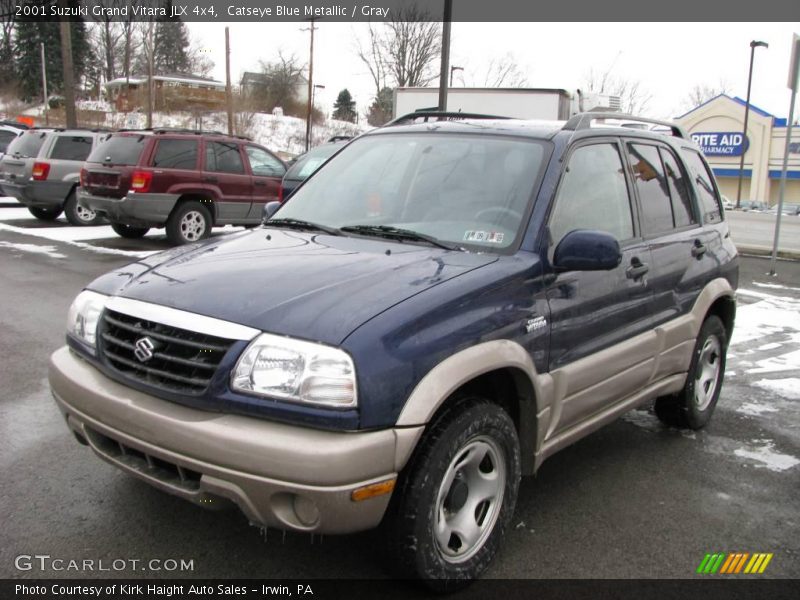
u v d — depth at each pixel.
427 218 3.75
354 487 2.58
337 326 2.70
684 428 5.17
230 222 13.30
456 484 3.04
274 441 2.57
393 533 2.83
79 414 3.09
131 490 3.81
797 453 4.84
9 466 4.05
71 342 3.34
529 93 16.50
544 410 3.41
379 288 2.96
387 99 41.41
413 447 2.73
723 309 5.34
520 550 3.46
